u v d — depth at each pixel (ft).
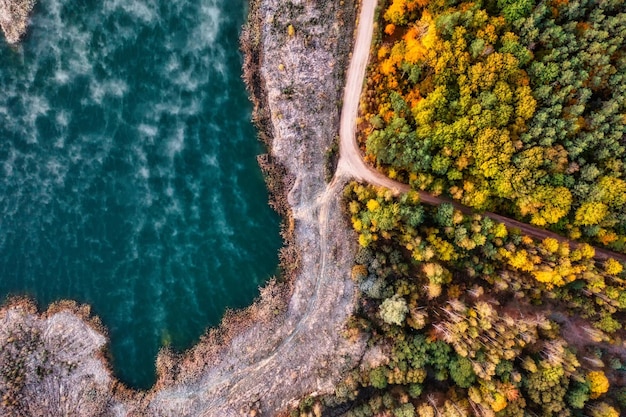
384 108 211.61
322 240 239.91
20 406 238.48
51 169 246.68
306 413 230.48
